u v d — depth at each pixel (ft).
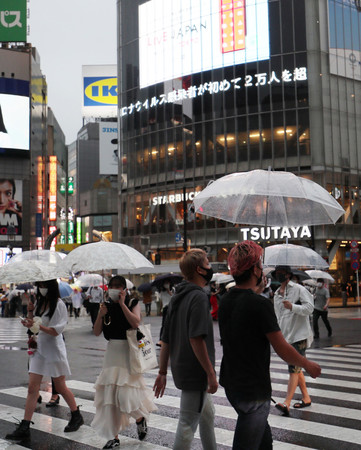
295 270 30.35
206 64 174.91
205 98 174.70
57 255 32.58
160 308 103.50
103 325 19.66
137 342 19.38
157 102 185.57
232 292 12.56
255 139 165.89
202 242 170.40
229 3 171.22
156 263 130.41
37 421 23.43
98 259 21.49
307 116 160.25
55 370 21.58
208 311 14.29
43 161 295.07
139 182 189.57
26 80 248.32
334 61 163.73
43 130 297.33
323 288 59.00
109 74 353.72
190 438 14.07
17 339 63.36
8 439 20.54
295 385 24.27
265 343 12.11
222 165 170.40
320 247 153.17
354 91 166.71
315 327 58.85
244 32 168.76
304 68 161.27
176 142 180.14
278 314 26.27
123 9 197.47
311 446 19.22
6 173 243.81
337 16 165.48
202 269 15.05
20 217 243.60
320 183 157.99
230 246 165.68
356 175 163.63
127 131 195.11
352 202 161.68
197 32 176.86
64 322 21.91
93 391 30.01
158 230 181.98
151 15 187.83
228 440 20.16
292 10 163.22
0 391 30.40
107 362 19.48
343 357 42.91
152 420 23.25
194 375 14.21
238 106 168.86
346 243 160.76
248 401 11.82
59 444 19.92
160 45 185.47
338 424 22.25
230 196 23.68
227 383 12.22
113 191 336.49
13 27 257.14
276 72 164.25
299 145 160.45
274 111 163.84
